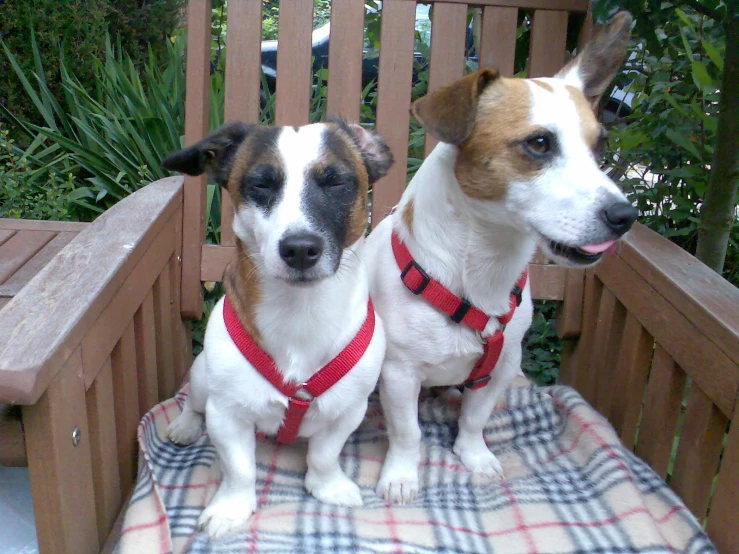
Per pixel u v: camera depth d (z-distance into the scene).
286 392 0.59
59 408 0.48
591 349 0.84
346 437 0.64
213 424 0.60
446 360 0.67
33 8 1.45
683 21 0.80
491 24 0.85
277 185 0.56
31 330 0.48
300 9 0.84
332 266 0.55
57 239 0.89
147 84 1.55
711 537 0.57
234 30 0.83
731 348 0.54
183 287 0.86
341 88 0.86
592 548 0.58
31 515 0.66
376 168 0.64
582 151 0.56
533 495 0.66
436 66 0.86
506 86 0.59
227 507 0.61
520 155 0.57
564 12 0.85
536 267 0.86
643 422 0.70
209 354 0.60
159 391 0.79
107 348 0.58
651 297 0.68
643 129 0.91
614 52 0.67
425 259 0.64
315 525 0.61
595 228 0.53
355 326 0.60
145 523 0.57
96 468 0.57
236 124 0.62
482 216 0.61
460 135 0.57
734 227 0.95
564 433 0.75
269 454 0.72
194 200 0.85
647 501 0.63
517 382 0.85
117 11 1.68
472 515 0.64
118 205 0.76
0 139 1.31
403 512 0.64
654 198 0.94
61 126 1.54
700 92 0.86
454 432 0.79
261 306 0.58
